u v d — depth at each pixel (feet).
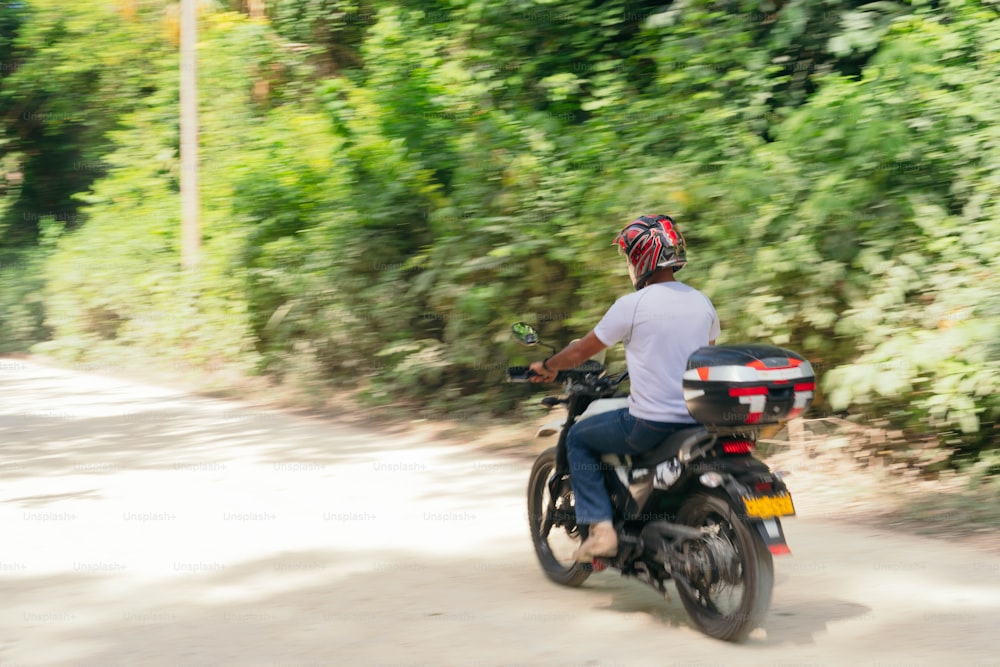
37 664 14.03
